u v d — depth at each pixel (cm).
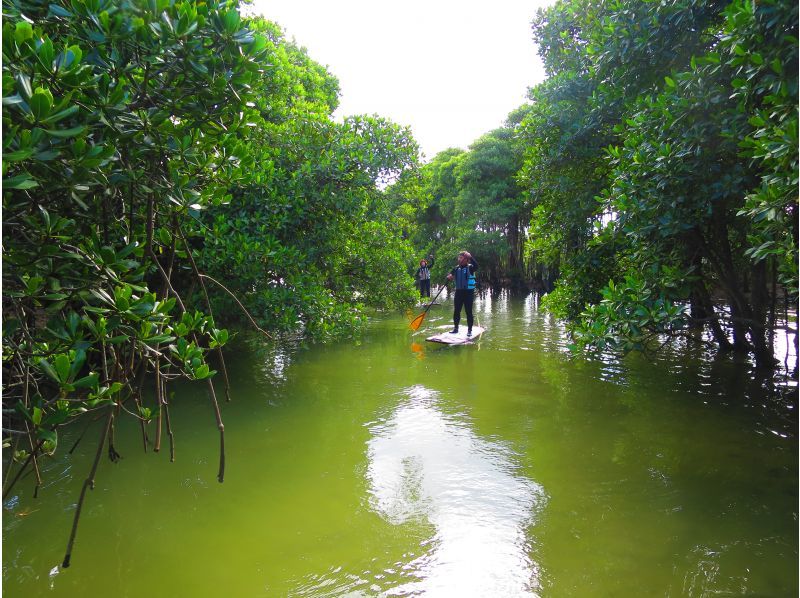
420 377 691
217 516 328
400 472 395
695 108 413
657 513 327
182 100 229
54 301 214
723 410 522
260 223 613
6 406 300
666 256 493
